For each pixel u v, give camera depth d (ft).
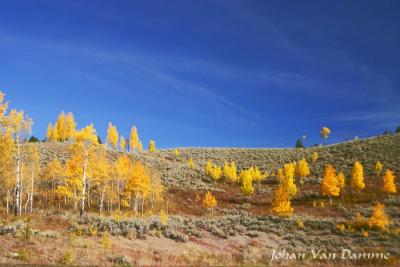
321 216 192.54
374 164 293.23
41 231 80.89
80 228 88.58
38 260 61.31
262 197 250.57
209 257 85.15
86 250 72.54
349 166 300.61
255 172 288.51
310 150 376.07
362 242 132.05
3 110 105.19
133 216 145.18
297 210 211.20
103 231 92.38
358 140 380.58
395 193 232.73
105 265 64.13
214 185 280.72
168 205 217.97
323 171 300.61
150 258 75.61
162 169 309.83
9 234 74.23
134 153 353.51
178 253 86.07
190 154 394.73
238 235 127.65
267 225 150.30
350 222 161.89
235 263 80.74
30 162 152.66
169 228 108.88
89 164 127.54
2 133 105.91
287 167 268.21
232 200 244.01
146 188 184.03
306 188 263.90
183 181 280.92
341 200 230.07
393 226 158.10
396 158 296.71
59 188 141.69
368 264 94.94
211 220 147.33
